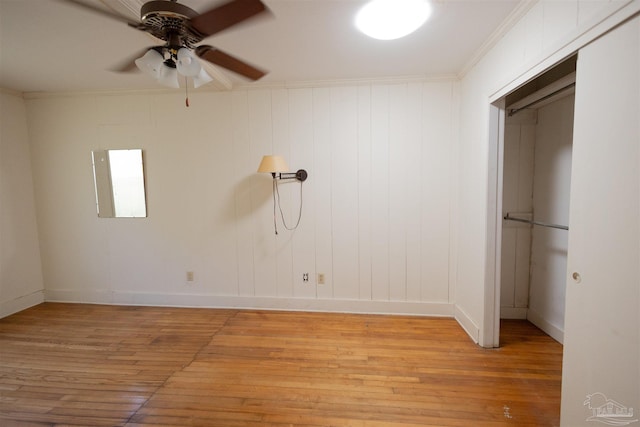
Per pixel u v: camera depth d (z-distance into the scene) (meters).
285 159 2.94
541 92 2.13
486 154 2.16
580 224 1.24
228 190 3.05
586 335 1.21
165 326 2.73
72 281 3.32
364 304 2.98
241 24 1.32
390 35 1.83
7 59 2.31
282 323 2.76
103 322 2.82
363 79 2.76
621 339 1.05
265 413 1.65
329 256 2.98
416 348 2.29
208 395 1.80
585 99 1.20
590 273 1.18
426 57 2.32
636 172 0.99
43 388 1.88
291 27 1.86
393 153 2.82
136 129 3.08
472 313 2.45
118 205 3.19
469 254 2.50
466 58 2.34
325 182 2.92
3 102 3.00
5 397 1.81
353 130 2.84
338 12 1.70
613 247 1.08
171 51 1.46
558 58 1.37
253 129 2.96
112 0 1.52
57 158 3.20
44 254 3.33
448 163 2.76
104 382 1.94
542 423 1.56
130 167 3.13
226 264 3.12
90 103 3.10
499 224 2.19
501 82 1.93
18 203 3.13
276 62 2.40
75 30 1.88
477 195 2.33
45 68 2.49
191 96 2.99
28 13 1.68
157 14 1.22
